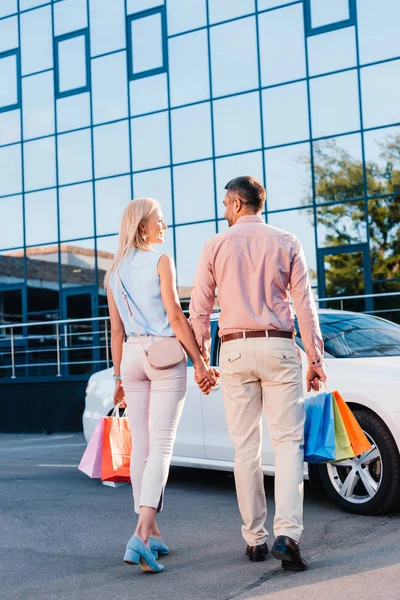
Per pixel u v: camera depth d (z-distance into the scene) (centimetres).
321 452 374
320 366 383
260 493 390
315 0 1634
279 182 1669
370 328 589
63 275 1909
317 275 1627
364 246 1584
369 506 486
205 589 349
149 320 392
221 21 1738
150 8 1820
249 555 392
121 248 402
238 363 379
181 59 1781
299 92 1650
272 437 380
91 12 1898
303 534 446
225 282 384
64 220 1920
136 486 401
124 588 358
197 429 602
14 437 1214
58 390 1251
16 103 1997
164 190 1794
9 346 1936
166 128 1797
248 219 392
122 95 1853
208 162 1744
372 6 1579
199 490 623
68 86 1925
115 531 480
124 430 426
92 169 1886
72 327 1880
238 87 1714
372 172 1576
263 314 376
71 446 1018
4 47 2017
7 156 2002
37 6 1973
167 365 383
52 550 438
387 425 478
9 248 1986
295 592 336
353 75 1595
